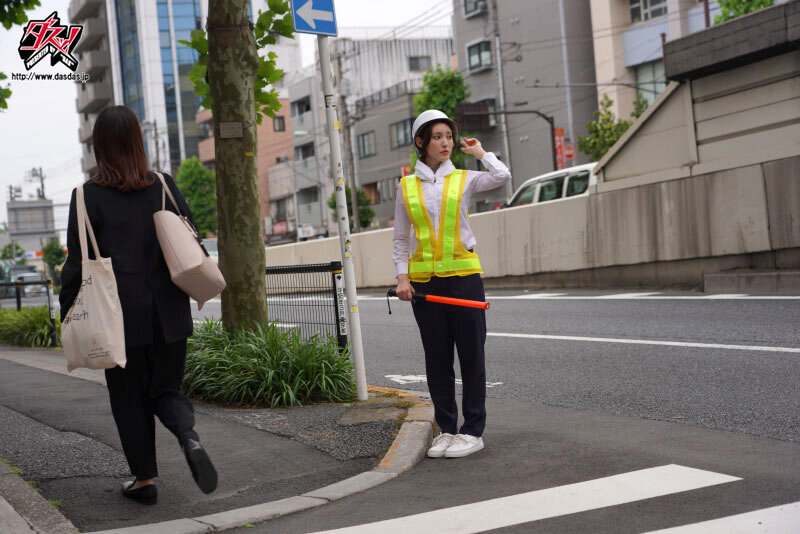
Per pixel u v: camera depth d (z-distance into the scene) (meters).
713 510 3.13
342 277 6.26
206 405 5.86
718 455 3.98
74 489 3.92
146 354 3.50
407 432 4.55
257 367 5.76
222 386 5.83
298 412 5.41
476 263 4.32
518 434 4.75
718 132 12.56
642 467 3.83
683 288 13.00
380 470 4.03
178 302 3.47
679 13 34.03
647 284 13.69
